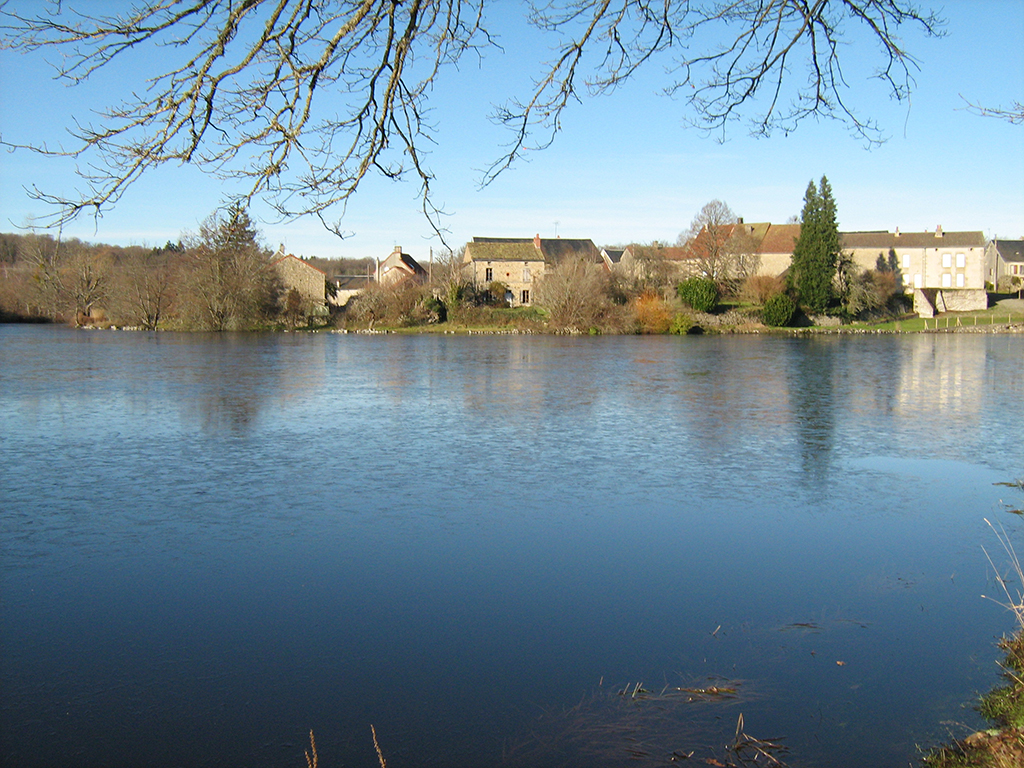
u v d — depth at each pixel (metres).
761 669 7.13
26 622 8.23
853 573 9.46
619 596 8.83
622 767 5.70
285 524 11.45
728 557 10.06
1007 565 9.66
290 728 6.31
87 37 4.62
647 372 33.28
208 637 7.87
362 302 72.50
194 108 4.94
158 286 68.81
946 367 35.28
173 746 6.10
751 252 82.94
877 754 5.79
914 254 91.62
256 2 4.84
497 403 23.89
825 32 6.05
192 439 17.84
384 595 8.87
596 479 14.20
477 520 11.67
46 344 48.91
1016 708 6.20
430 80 5.74
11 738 6.21
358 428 19.38
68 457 15.87
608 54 6.21
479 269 84.38
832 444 17.45
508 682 6.97
